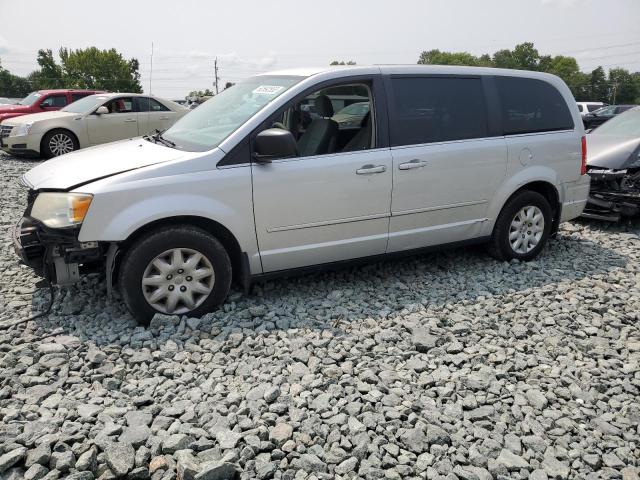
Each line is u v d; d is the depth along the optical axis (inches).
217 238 167.5
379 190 181.5
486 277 205.0
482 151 200.5
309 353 144.0
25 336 150.3
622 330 166.6
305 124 175.3
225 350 145.8
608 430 118.8
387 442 111.1
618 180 281.0
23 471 99.8
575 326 167.6
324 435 112.3
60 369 134.1
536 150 214.7
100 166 160.4
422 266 215.8
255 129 164.6
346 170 175.2
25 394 122.6
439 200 194.9
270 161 164.2
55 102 605.9
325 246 177.6
